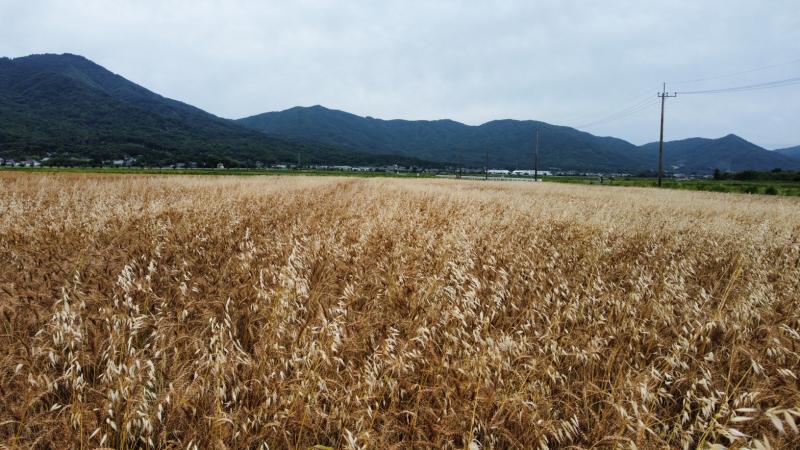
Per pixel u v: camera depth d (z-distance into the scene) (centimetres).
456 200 1730
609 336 375
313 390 277
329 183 3391
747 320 403
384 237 794
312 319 384
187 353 336
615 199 2202
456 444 271
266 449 244
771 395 276
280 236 790
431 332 366
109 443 252
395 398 284
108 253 650
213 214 1023
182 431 265
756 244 862
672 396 302
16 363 299
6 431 256
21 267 549
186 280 502
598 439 270
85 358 315
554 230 1020
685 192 3434
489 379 282
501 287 465
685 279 632
